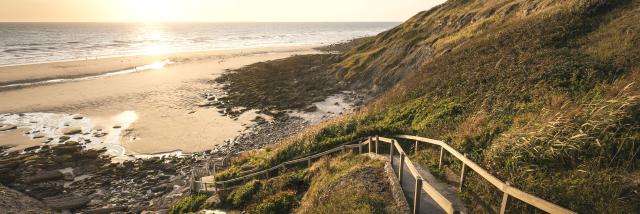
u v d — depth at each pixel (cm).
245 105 4319
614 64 1484
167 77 6000
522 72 1791
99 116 3934
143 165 2809
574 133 941
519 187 861
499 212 794
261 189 1566
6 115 3912
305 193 1363
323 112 3988
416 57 4403
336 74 5653
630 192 706
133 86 5288
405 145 1588
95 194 2398
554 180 841
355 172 1212
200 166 2762
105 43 12662
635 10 2050
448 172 1114
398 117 2019
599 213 695
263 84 5362
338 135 2031
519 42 2273
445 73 2461
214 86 5319
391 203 915
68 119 3838
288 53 9838
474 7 4956
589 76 1446
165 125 3672
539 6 3155
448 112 1764
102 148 3091
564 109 1178
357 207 923
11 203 2069
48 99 4509
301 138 2188
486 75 2006
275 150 2247
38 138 3316
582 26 2111
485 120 1431
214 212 1530
